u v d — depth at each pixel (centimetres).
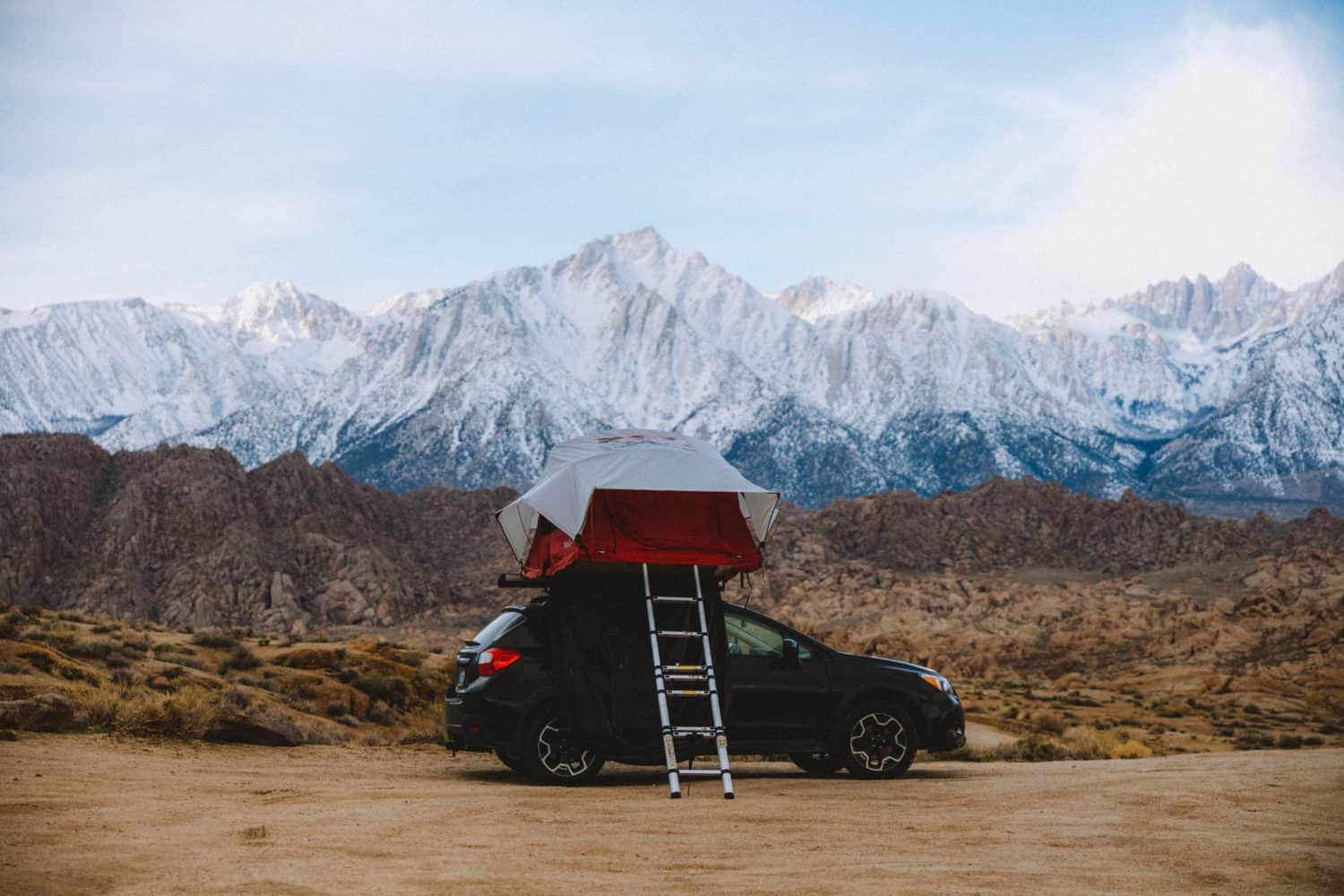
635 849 997
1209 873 928
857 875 901
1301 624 10944
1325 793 1316
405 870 888
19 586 16550
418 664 3678
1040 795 1350
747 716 1525
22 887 806
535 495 1518
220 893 803
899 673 1588
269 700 2548
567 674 1473
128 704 1780
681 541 1507
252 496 19362
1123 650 11412
